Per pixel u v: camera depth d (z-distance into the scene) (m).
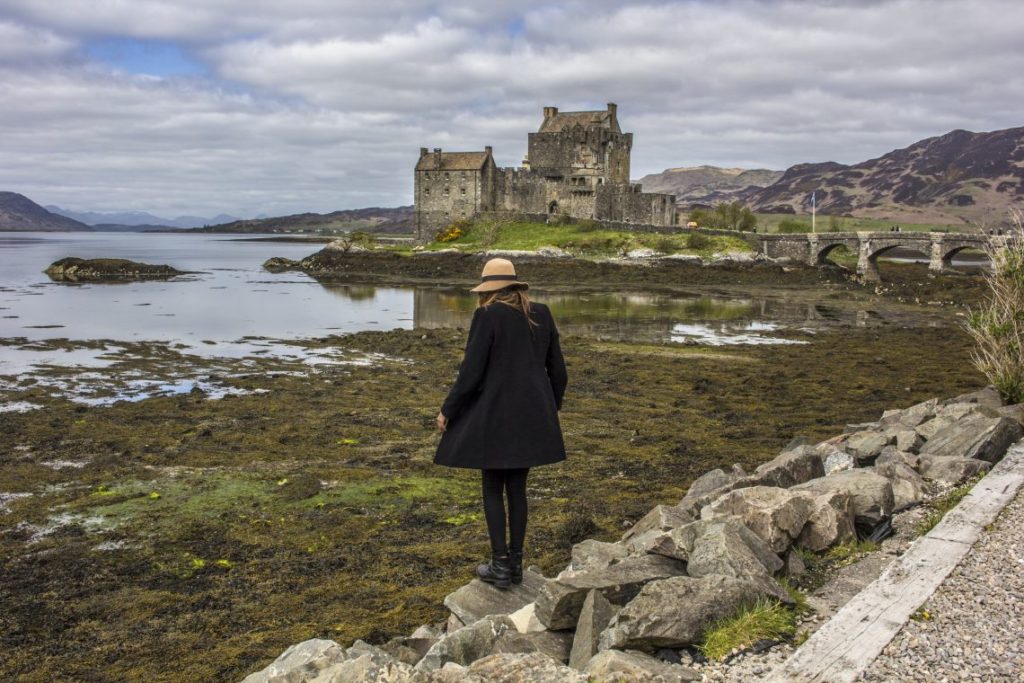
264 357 39.22
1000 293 14.67
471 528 15.88
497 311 6.94
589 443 23.28
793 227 114.50
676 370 35.69
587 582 6.52
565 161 112.12
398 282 89.25
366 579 13.27
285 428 25.16
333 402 29.16
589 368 35.97
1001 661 4.89
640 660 5.21
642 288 79.81
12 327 49.06
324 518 16.67
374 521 16.45
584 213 110.94
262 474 20.00
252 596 12.74
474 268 95.06
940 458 10.15
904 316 57.56
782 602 5.98
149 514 17.06
